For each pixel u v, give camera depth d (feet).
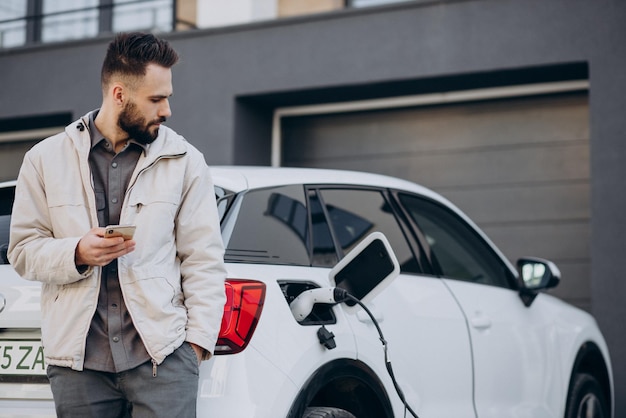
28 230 10.62
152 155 10.66
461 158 29.78
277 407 11.77
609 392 19.61
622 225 25.95
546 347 17.62
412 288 15.25
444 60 28.25
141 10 33.55
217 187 13.12
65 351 10.29
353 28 29.37
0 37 35.53
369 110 31.14
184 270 10.78
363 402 13.78
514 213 28.96
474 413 15.69
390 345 14.12
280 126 32.42
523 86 28.99
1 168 36.32
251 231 12.96
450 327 15.51
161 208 10.55
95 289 10.34
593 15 26.78
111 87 10.55
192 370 10.53
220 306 10.69
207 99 31.12
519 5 27.53
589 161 27.96
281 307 12.42
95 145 10.78
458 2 28.17
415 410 14.40
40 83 33.35
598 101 26.55
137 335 10.41
